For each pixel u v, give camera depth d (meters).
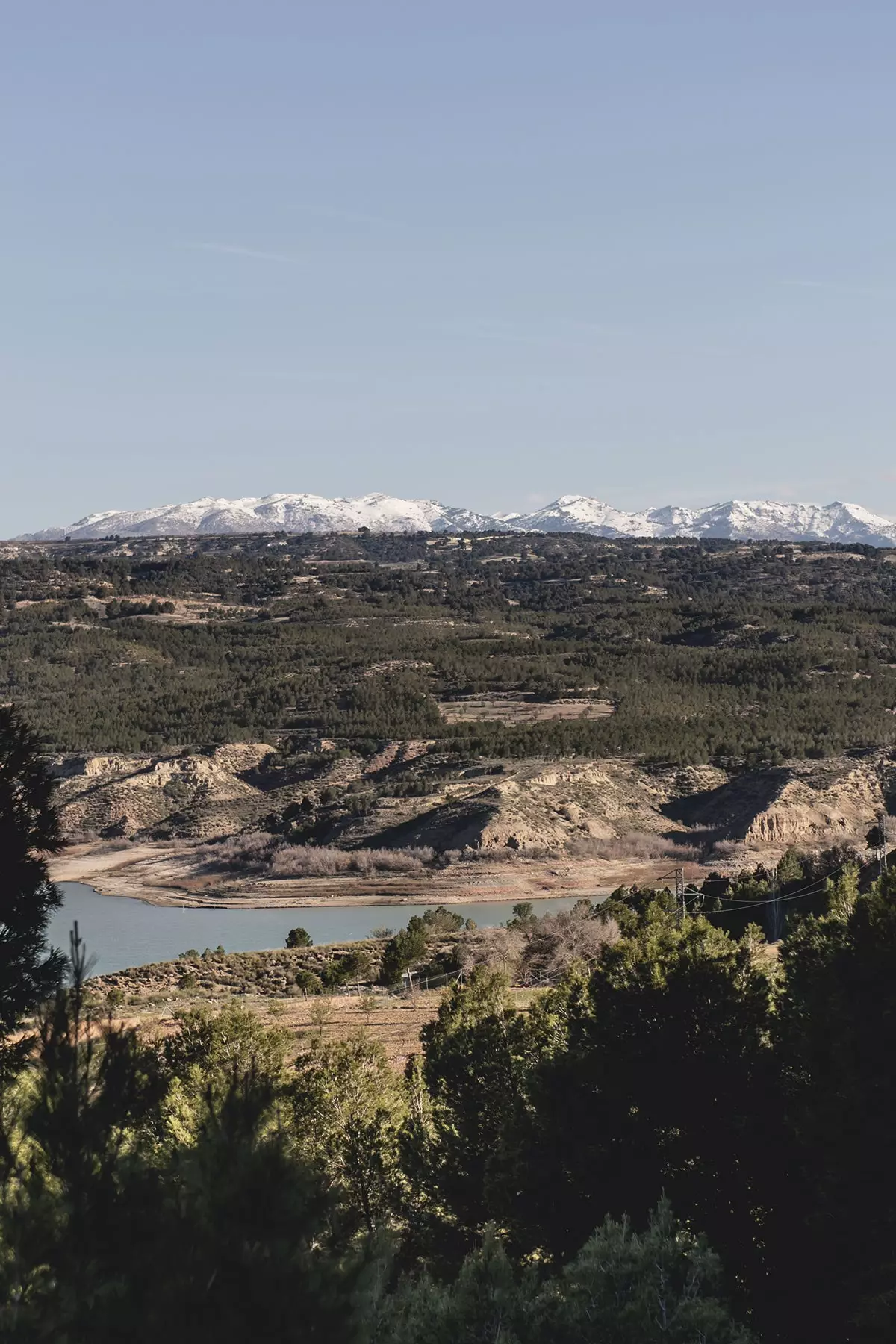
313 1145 27.78
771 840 162.00
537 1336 16.83
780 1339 21.92
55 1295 11.17
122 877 166.88
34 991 19.47
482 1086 29.62
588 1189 23.56
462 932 101.69
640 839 166.00
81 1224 11.66
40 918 20.78
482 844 160.00
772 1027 24.53
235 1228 11.63
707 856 158.25
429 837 165.50
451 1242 27.45
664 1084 24.02
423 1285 17.98
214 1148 12.30
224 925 135.88
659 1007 24.39
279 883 155.25
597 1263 17.64
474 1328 16.92
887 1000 21.69
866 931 22.53
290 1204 11.99
